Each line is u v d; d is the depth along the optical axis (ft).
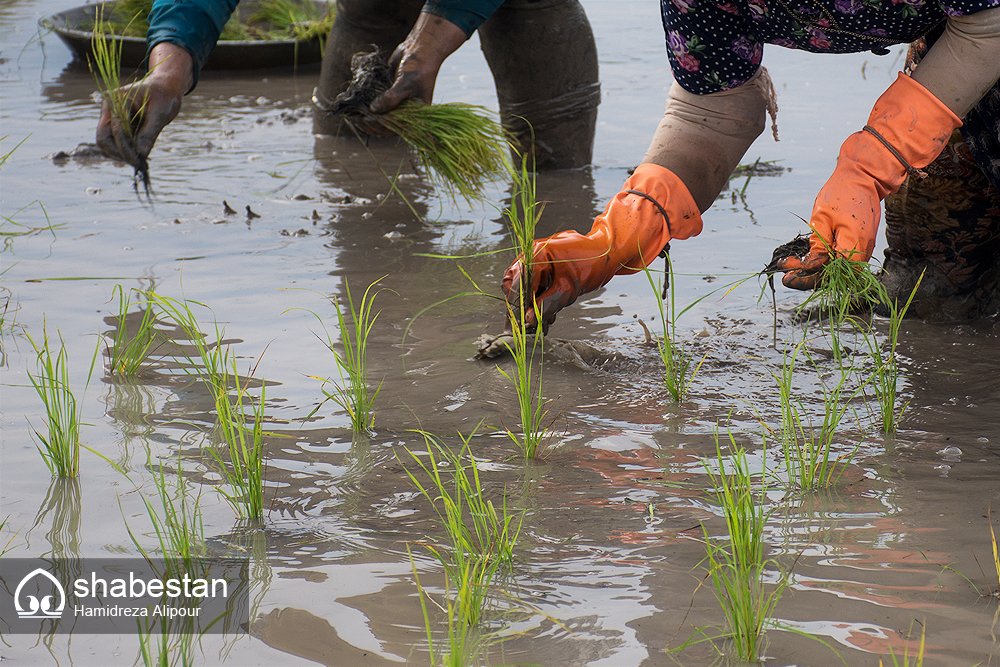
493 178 14.89
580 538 11.35
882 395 12.32
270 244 14.38
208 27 14.25
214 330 13.05
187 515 11.48
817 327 13.20
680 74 12.59
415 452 11.96
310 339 12.99
